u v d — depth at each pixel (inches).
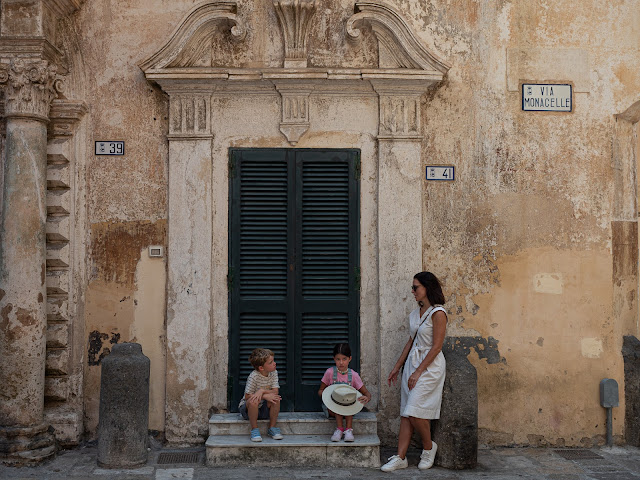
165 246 255.4
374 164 259.9
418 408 228.1
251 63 258.2
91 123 256.5
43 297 239.9
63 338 251.0
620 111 266.8
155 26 258.5
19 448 229.1
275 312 257.0
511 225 262.7
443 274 260.7
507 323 261.0
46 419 245.9
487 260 261.4
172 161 254.2
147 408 232.5
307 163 259.1
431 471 229.3
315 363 257.9
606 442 261.6
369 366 257.1
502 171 263.4
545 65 266.1
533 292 262.1
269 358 237.9
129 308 254.4
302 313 257.8
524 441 259.8
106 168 256.1
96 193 255.8
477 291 261.0
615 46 268.2
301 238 258.2
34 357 235.6
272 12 259.0
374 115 260.2
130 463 226.4
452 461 231.3
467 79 264.1
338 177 259.3
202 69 249.4
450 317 260.2
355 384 241.9
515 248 262.5
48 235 251.9
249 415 235.9
